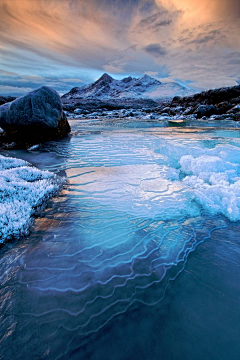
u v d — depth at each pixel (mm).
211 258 2721
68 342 1694
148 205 4027
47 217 3562
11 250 2764
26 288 2184
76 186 4922
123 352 1644
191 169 6395
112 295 2152
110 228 3283
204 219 3629
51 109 11102
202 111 29219
